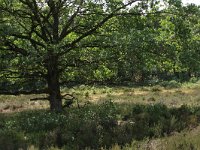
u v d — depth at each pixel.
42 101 28.72
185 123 12.39
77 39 16.11
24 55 15.45
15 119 15.74
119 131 11.52
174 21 16.11
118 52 15.23
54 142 10.72
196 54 15.72
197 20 16.09
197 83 46.38
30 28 17.20
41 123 13.12
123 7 16.16
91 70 16.22
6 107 25.33
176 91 33.69
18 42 16.95
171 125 12.14
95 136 10.93
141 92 35.44
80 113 15.38
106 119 13.03
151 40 14.95
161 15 16.50
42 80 17.41
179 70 16.80
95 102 25.23
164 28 16.34
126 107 17.00
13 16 15.83
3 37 14.95
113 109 15.98
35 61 14.19
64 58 15.52
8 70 15.30
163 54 15.43
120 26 16.77
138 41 14.43
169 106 19.78
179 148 8.84
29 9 16.44
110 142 10.59
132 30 15.32
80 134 11.27
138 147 9.42
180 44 16.14
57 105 16.81
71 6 16.59
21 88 17.42
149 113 14.52
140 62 15.17
